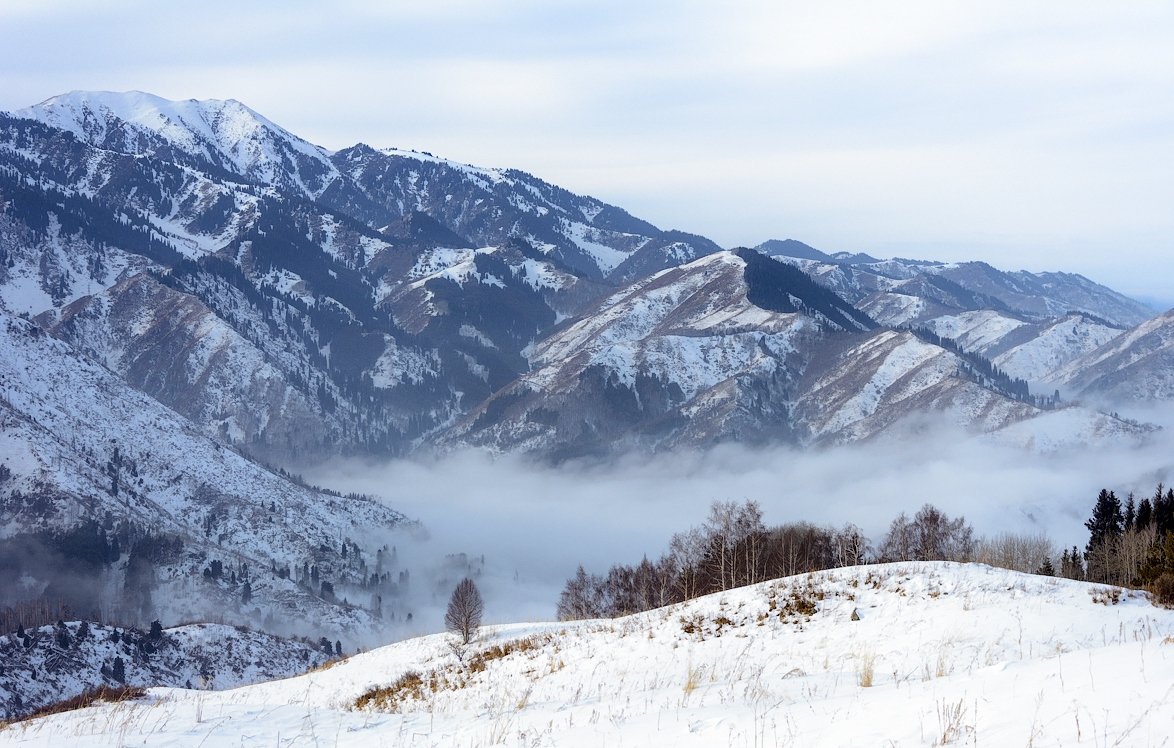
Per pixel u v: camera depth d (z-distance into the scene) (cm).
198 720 1612
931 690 1291
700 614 2714
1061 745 915
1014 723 1016
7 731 1536
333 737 1503
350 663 4238
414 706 2428
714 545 6688
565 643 2927
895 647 2083
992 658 1888
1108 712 979
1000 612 2225
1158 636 1955
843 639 2231
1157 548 3056
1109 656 1269
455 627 4153
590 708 1598
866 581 2678
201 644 14188
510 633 3975
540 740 1314
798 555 6862
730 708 1399
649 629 2738
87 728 1536
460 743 1377
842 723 1169
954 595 2428
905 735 1055
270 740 1472
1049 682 1166
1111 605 2264
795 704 1373
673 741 1216
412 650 4134
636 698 1700
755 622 2541
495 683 2567
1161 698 988
